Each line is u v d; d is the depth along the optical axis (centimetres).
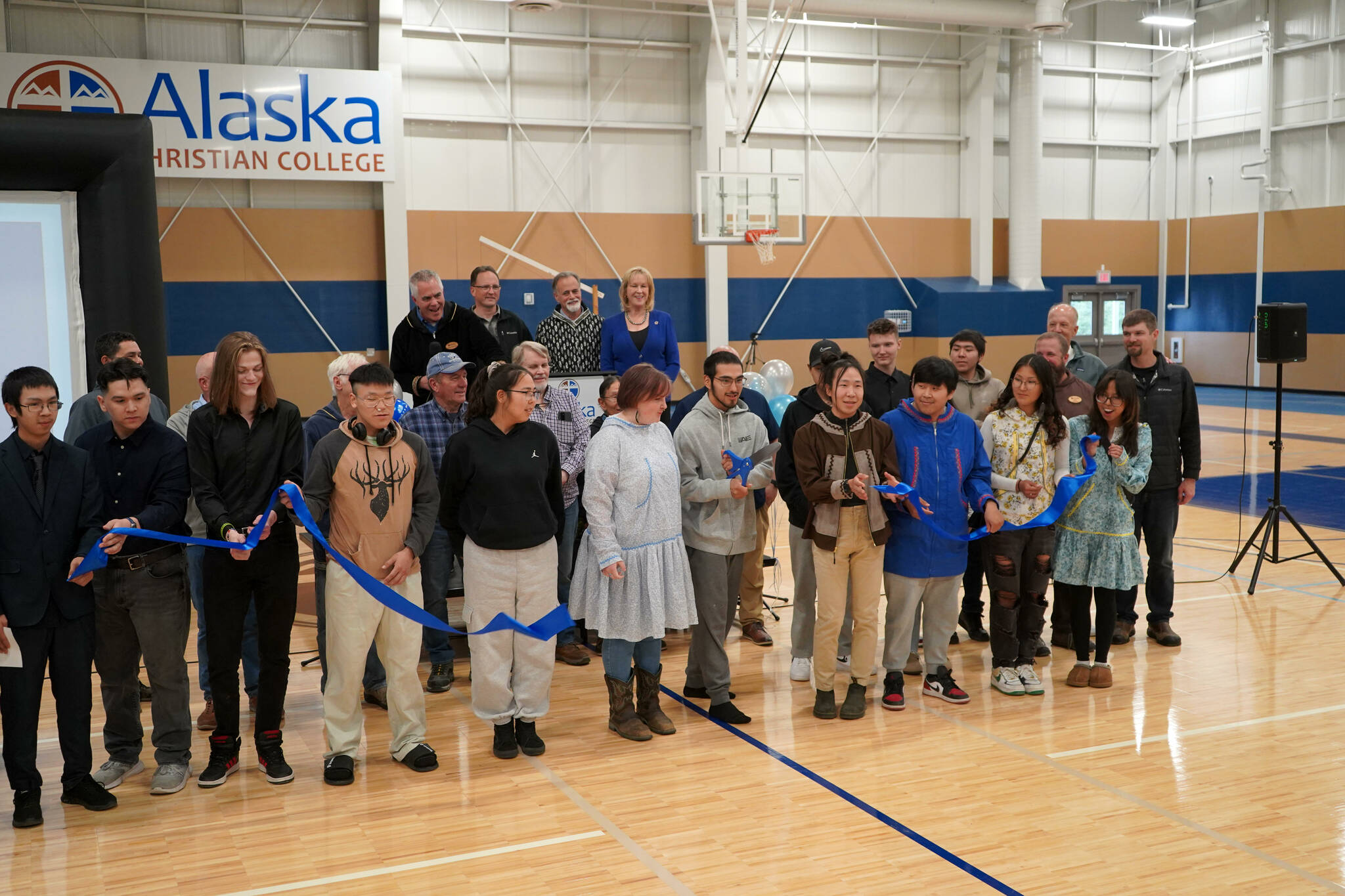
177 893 291
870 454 409
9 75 1114
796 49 1518
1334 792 349
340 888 292
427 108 1338
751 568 536
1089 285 1800
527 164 1394
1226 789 353
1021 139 1633
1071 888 288
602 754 392
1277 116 1753
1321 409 1562
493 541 373
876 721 422
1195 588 638
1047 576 452
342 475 359
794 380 1583
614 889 290
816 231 1564
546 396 504
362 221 1316
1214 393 1795
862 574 418
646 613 396
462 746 404
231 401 351
